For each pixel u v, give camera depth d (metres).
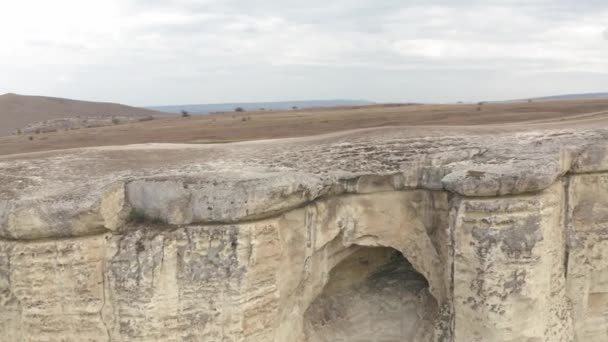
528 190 12.92
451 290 13.89
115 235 12.25
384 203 14.70
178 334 12.16
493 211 12.87
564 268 14.53
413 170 14.38
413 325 15.91
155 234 12.12
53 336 12.05
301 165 14.64
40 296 11.84
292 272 13.77
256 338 12.66
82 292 11.95
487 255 12.91
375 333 16.03
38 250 11.70
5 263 11.81
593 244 14.69
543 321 13.58
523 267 12.90
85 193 12.12
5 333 12.17
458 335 13.70
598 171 14.59
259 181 12.23
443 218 14.29
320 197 14.08
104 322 12.12
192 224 12.26
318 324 15.69
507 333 13.08
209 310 12.17
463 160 14.38
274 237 12.66
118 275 11.95
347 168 14.51
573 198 14.55
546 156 13.55
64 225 11.67
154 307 11.93
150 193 12.56
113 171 14.26
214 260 12.09
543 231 13.09
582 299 14.79
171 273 12.09
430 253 14.84
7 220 11.55
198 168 14.26
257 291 12.48
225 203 11.98
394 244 15.02
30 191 12.79
